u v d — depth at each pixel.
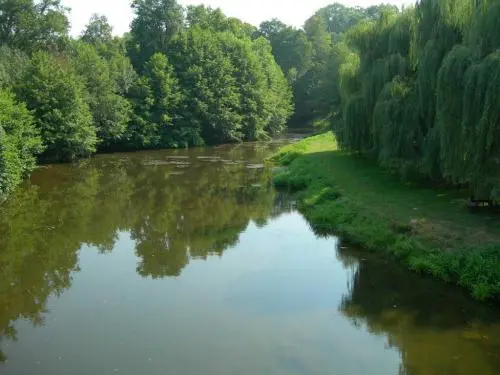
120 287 16.17
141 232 22.52
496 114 15.51
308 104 81.25
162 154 50.31
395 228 18.86
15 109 32.75
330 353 11.88
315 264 17.88
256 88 64.19
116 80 53.50
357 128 29.19
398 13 28.83
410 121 22.84
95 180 35.50
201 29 64.00
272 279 16.61
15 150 30.77
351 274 16.73
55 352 12.03
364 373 11.02
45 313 14.26
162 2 60.88
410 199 22.72
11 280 16.89
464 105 16.12
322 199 25.48
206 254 19.34
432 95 20.94
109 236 21.94
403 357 11.59
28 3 52.50
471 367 11.07
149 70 56.72
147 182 34.66
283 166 39.28
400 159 23.56
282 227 22.81
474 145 16.27
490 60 15.45
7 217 25.05
